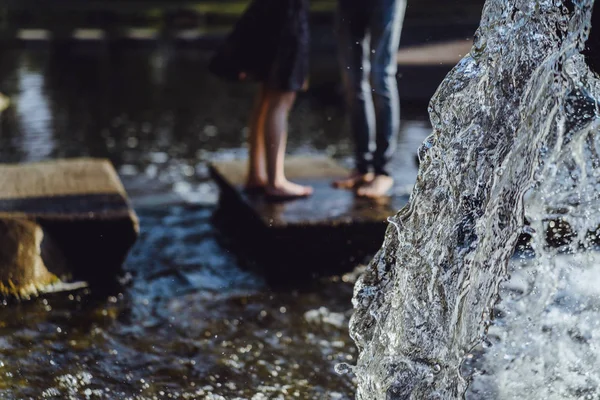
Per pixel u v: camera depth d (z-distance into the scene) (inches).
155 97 406.6
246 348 124.3
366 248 157.8
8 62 534.6
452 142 106.4
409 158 245.9
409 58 174.4
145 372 115.3
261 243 159.8
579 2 91.0
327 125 326.6
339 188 178.2
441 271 103.1
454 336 98.1
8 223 143.6
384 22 162.2
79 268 149.7
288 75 165.3
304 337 129.0
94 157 261.4
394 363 99.3
